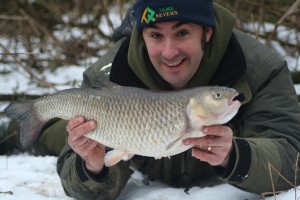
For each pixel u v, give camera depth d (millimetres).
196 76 1580
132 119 1310
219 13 1594
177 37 1487
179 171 1665
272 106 1576
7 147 2236
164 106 1283
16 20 3742
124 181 1617
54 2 3973
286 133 1538
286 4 3262
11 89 2953
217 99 1229
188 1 1462
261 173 1406
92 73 1780
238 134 1613
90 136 1367
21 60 3430
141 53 1593
